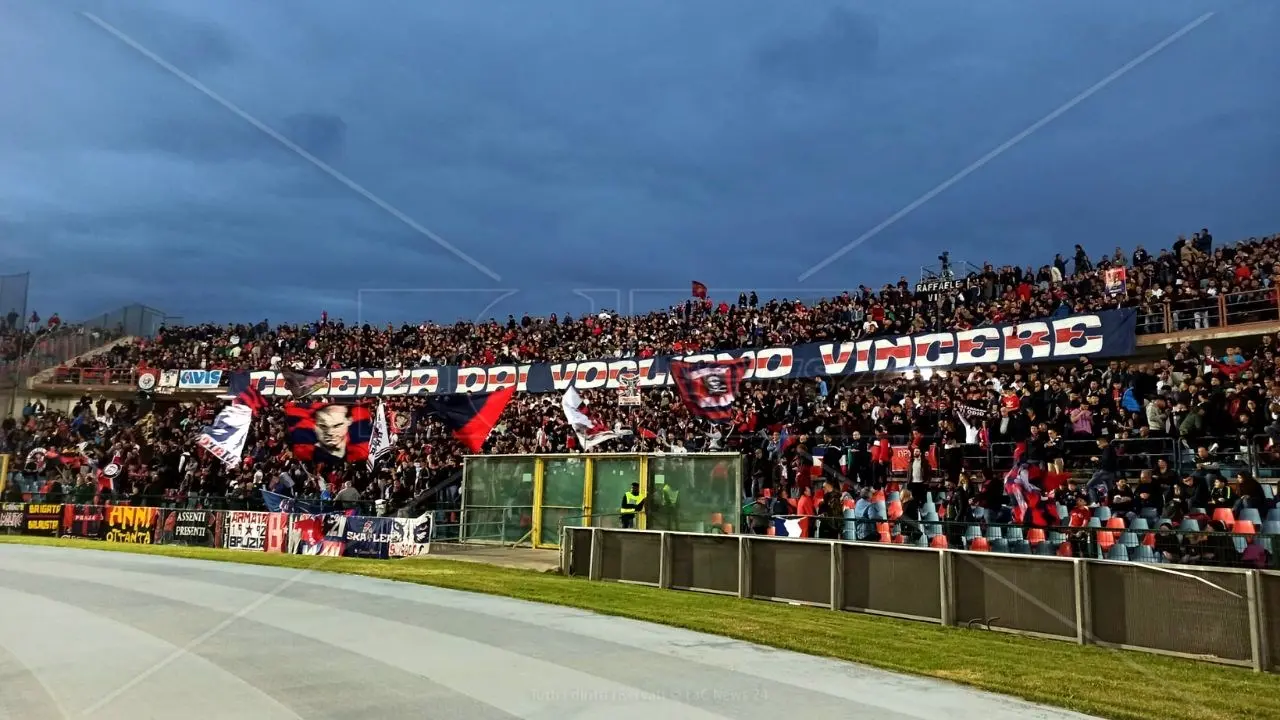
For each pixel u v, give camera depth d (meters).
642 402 28.47
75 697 6.88
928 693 7.34
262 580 14.66
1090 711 6.84
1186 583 9.09
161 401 40.34
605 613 11.36
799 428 22.42
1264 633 8.42
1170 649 9.12
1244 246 24.03
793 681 7.67
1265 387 17.45
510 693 7.05
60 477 29.12
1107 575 9.70
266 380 36.97
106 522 24.92
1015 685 7.59
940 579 10.99
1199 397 17.44
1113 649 9.48
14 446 33.06
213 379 39.09
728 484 18.62
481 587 13.66
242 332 43.44
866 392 24.34
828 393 25.81
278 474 26.00
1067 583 9.97
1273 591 8.48
